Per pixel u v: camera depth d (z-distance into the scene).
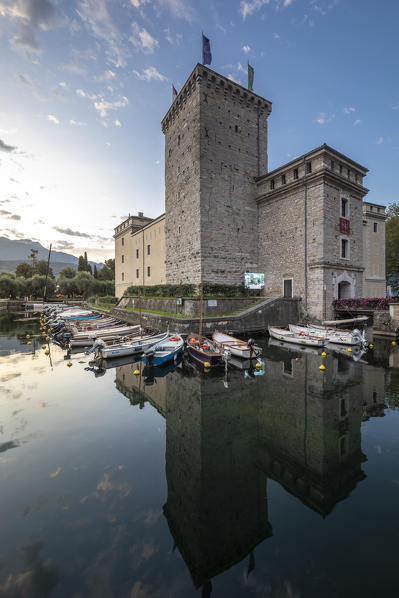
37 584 3.56
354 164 24.66
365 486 5.45
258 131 28.95
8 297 65.38
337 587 3.44
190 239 26.53
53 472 5.97
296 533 4.34
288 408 9.27
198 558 3.95
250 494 5.29
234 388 11.19
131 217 44.50
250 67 29.41
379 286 32.62
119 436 7.59
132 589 3.48
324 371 13.23
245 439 7.38
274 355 16.44
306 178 23.08
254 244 28.23
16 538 4.30
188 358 16.31
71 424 8.29
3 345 21.27
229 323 20.78
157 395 10.59
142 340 17.86
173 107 29.03
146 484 5.59
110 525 4.55
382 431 7.62
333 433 7.60
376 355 16.22
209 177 25.47
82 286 65.81
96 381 12.35
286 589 3.44
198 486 5.57
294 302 24.09
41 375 13.30
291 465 6.24
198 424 8.29
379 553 3.94
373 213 31.95
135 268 43.00
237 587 3.48
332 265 22.66
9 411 9.20
